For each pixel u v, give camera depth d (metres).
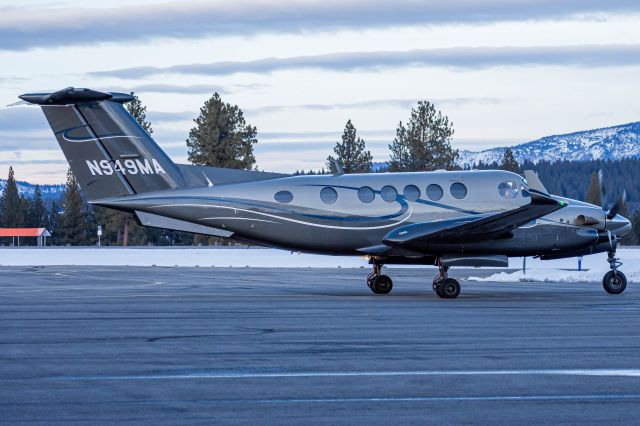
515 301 40.81
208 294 45.69
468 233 43.03
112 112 44.03
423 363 21.84
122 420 15.80
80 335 27.33
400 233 43.38
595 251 46.19
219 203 44.47
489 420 15.86
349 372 20.58
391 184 45.38
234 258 100.69
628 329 28.97
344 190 45.09
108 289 49.88
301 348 24.44
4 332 28.12
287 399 17.59
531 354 23.31
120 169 44.22
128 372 20.58
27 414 16.23
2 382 19.31
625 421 15.79
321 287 51.97
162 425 15.45
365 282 57.25
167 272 70.75
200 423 15.61
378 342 25.72
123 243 192.88
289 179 45.28
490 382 19.34
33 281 57.97
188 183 44.81
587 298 42.88
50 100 43.12
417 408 16.81
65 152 43.84
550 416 16.16
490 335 27.34
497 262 44.16
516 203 45.66
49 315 33.72
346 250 45.38
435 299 42.19
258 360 22.34
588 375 20.19
